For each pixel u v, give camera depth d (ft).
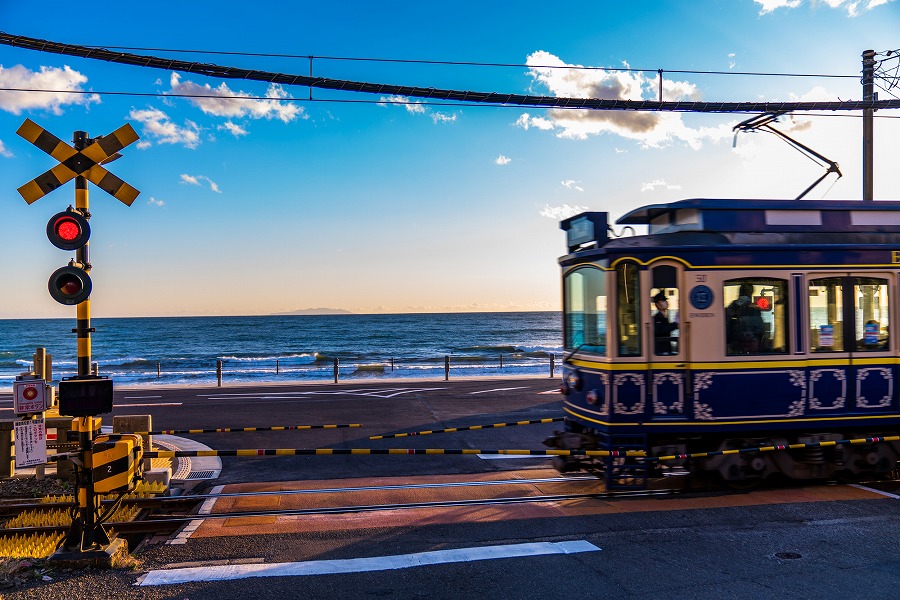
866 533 20.21
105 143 18.95
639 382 24.04
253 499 25.79
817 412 24.90
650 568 17.35
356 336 303.89
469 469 31.45
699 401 24.06
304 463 33.32
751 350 24.43
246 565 17.95
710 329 24.20
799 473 25.48
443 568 17.56
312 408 52.47
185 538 20.54
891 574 16.65
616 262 24.29
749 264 24.58
